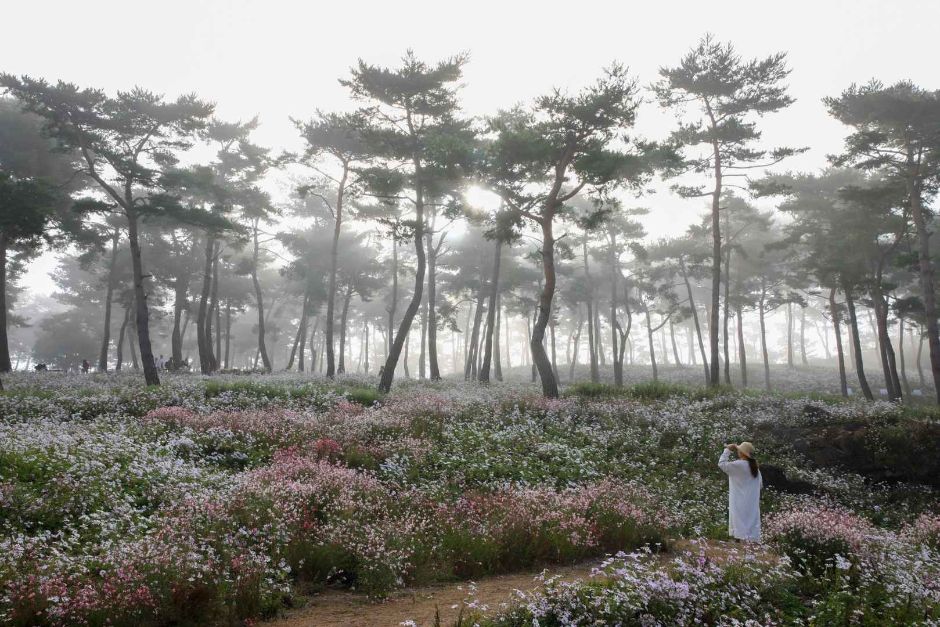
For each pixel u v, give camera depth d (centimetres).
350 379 3500
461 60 2856
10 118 3528
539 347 2405
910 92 2962
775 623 589
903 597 648
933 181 2972
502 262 5281
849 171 4191
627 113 2380
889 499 1531
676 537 1023
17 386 2506
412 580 745
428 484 1176
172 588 605
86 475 955
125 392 2148
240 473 1085
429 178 2936
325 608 664
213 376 3438
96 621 554
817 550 844
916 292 4938
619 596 564
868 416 1938
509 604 608
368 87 2848
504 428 1747
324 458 1223
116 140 2938
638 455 1605
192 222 2919
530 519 907
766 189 3091
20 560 633
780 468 1518
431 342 3978
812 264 3734
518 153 2439
